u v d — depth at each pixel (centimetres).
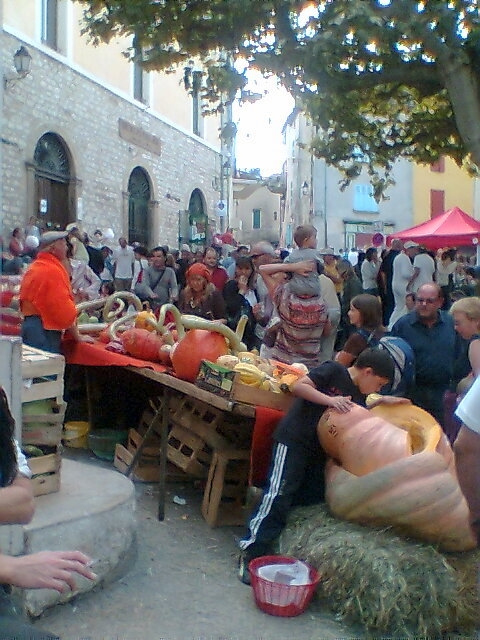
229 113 3122
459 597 336
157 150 2519
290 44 916
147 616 345
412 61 948
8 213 1695
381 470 355
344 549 349
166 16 965
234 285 777
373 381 407
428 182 3356
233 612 353
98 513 364
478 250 1636
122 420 620
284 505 388
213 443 468
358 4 824
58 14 1912
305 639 330
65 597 346
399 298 1188
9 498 241
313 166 3216
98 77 2100
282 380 432
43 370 381
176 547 426
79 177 2005
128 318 620
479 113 886
